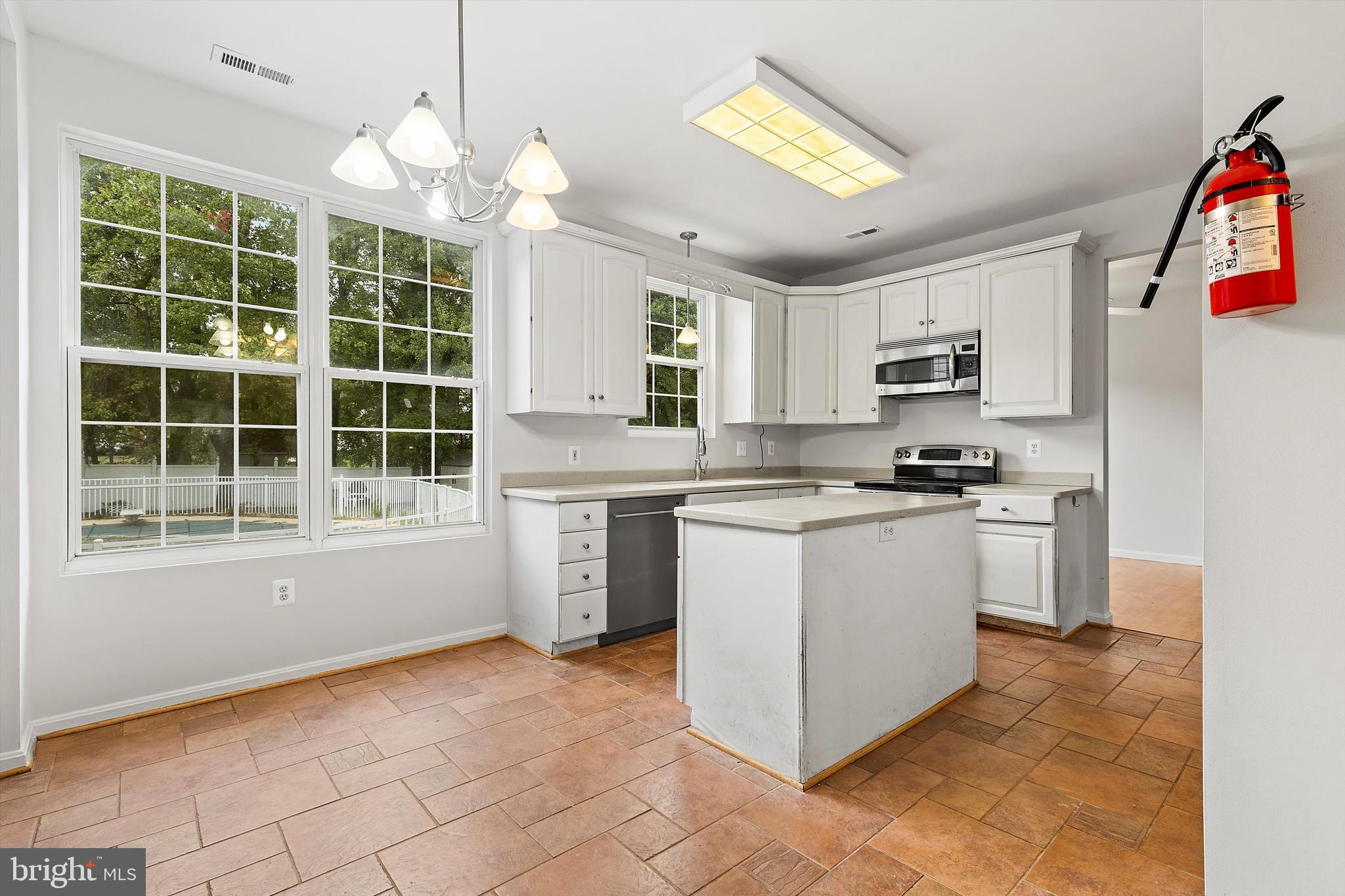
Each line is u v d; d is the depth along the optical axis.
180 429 2.64
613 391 3.72
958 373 4.05
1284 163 1.00
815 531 2.00
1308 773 1.00
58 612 2.32
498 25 2.22
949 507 2.57
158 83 2.54
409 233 3.31
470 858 1.63
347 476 3.08
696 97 2.60
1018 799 1.91
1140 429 6.02
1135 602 4.38
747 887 1.53
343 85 2.61
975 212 3.93
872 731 2.22
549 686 2.81
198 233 2.70
